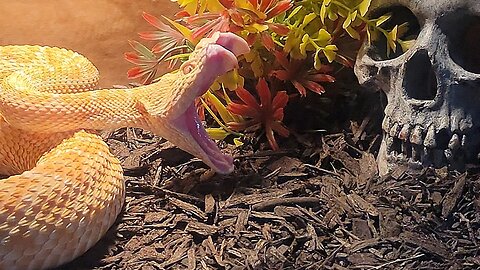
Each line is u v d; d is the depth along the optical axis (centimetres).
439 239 42
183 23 55
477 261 40
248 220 45
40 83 50
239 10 48
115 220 45
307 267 41
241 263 42
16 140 50
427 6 44
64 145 46
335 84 55
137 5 59
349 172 48
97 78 54
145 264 42
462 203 44
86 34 59
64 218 42
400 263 41
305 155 50
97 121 48
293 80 51
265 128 51
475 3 43
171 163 51
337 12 49
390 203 44
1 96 47
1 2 57
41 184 42
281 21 51
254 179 48
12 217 41
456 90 44
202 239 44
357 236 43
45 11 58
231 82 50
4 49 54
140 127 48
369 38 47
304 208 45
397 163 46
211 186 48
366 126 52
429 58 44
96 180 44
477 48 45
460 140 45
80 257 43
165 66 57
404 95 45
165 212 46
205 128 52
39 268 42
